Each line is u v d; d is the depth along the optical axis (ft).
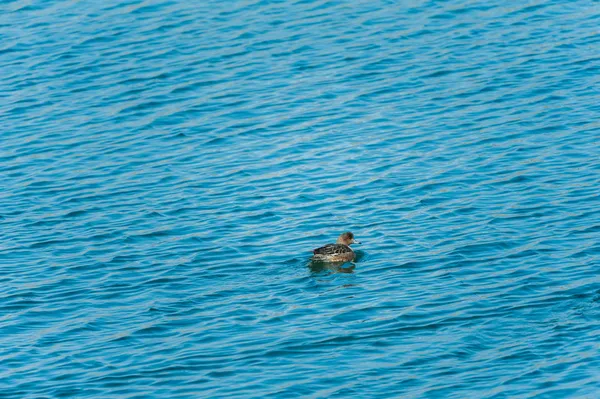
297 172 154.92
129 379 101.50
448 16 206.18
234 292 120.26
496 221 135.95
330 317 112.78
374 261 126.72
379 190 147.74
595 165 150.51
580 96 173.17
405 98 176.96
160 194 150.61
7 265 130.41
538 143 159.02
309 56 193.26
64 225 142.20
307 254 129.70
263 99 179.63
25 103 183.01
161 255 131.64
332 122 170.60
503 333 107.45
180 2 218.79
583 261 122.93
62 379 101.96
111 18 212.43
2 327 113.60
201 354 105.91
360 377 100.32
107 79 189.88
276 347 106.63
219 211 144.05
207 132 170.40
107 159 163.43
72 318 115.65
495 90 177.17
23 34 207.31
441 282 120.16
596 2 208.54
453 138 162.71
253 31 203.92
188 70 191.01
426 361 102.83
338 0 215.92
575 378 97.86
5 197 151.84
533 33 196.95
